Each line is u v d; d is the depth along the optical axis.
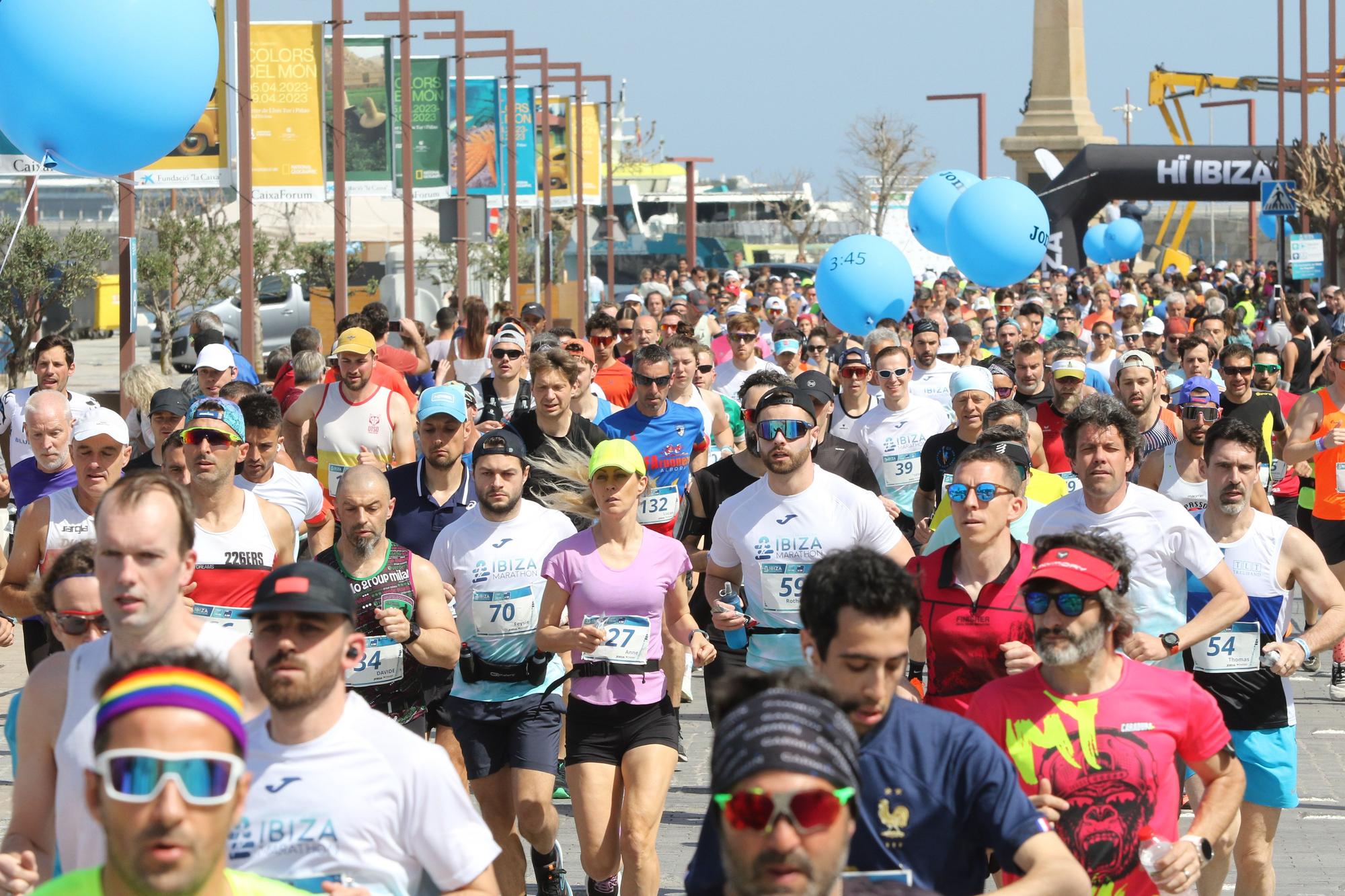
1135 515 14.91
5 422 26.48
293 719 9.55
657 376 23.53
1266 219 114.75
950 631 13.23
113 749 7.09
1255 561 15.43
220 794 7.17
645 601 15.40
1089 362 39.31
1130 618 10.72
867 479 21.84
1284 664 14.25
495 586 15.95
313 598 9.39
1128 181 97.44
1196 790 14.16
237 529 15.69
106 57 22.05
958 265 42.72
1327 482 26.17
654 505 23.78
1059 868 8.98
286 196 44.91
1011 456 13.27
